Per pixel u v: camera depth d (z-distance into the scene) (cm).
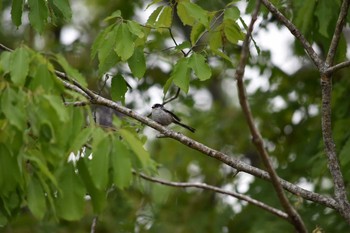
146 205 1809
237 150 2034
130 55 872
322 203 918
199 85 1997
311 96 1827
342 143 1377
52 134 655
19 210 816
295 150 1819
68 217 678
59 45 1931
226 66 1880
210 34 993
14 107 646
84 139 663
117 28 887
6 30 2003
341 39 1108
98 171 644
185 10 985
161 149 1947
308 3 1159
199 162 1994
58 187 665
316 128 1695
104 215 1659
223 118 2069
